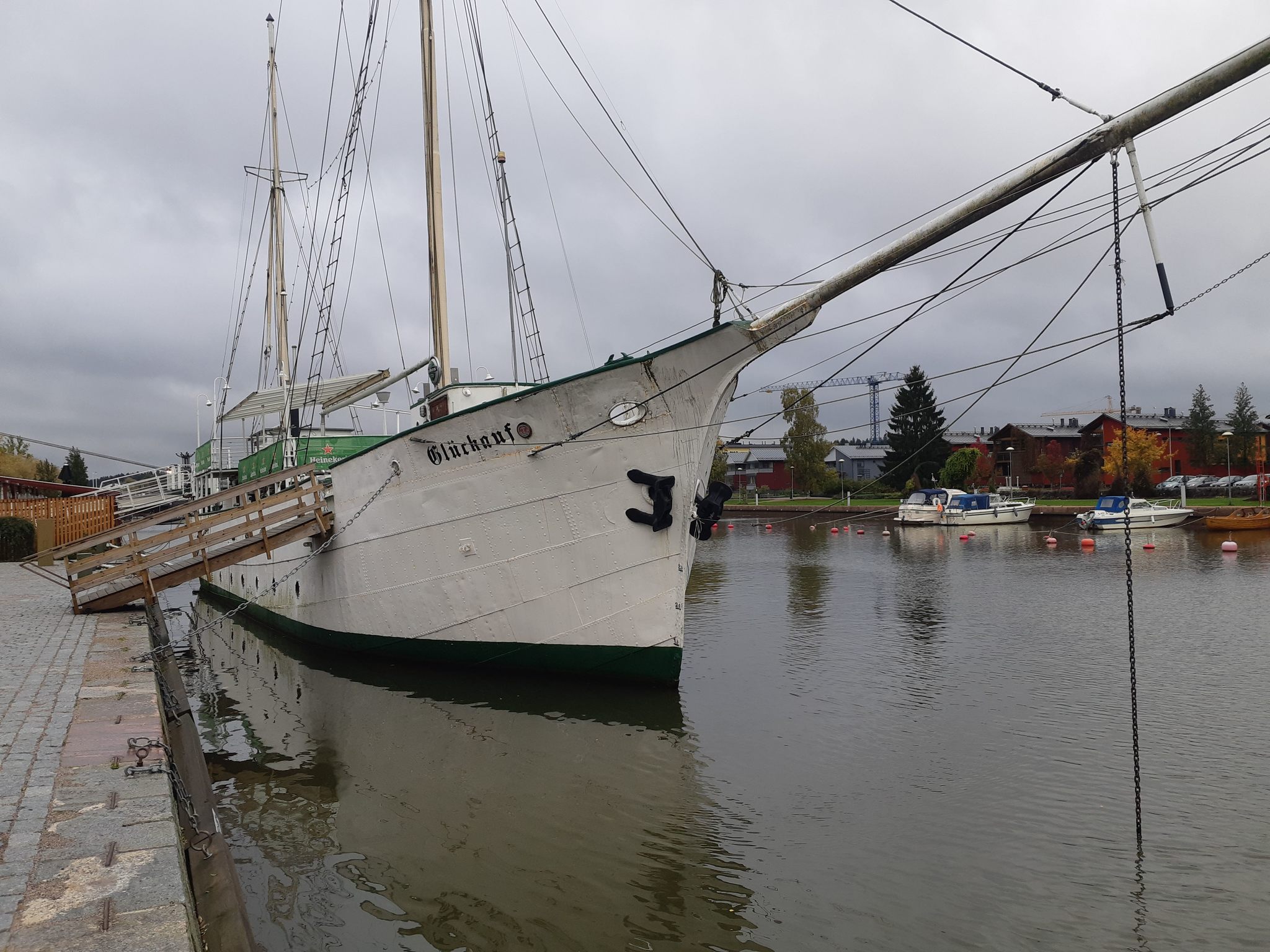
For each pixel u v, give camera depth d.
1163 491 57.03
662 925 5.67
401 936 5.59
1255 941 5.36
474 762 9.06
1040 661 13.73
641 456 10.82
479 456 11.58
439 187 14.84
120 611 13.73
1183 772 8.43
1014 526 46.31
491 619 12.08
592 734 9.92
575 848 6.89
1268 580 23.11
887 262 8.88
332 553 13.98
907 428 70.44
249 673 14.12
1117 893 6.01
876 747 9.41
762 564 31.48
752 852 6.76
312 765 9.13
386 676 12.96
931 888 6.13
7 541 25.14
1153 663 13.42
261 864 6.71
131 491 31.55
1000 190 7.40
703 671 13.38
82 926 3.74
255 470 20.88
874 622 18.00
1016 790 8.05
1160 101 6.21
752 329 9.96
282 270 26.61
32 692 8.12
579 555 11.34
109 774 5.76
